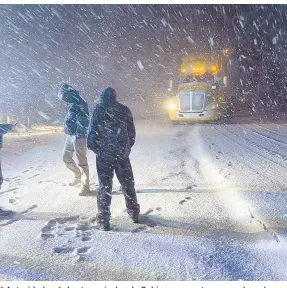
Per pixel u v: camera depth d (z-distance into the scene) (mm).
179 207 4645
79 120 5215
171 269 3051
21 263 3205
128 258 3268
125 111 4105
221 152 8195
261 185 5281
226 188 5320
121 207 4762
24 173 7043
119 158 3992
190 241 3588
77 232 3904
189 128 13703
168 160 7656
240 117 17078
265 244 3416
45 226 4098
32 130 14734
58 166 7598
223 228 3904
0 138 4719
